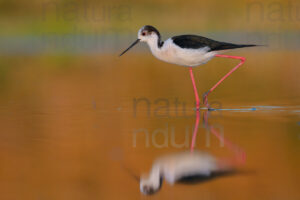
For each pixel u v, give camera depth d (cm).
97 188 611
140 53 2261
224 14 2572
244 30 2450
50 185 622
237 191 596
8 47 2391
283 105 1093
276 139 802
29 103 1159
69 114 1033
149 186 622
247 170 662
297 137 812
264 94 1245
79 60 2036
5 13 2559
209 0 2606
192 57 1095
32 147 782
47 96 1255
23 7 2569
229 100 1174
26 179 641
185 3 2617
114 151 755
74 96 1248
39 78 1588
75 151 759
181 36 1112
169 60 1140
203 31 2448
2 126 922
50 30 2477
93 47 2358
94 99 1204
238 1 2595
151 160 710
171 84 1455
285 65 1809
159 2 2594
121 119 981
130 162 703
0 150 764
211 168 677
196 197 585
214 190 605
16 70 1770
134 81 1515
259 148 753
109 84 1455
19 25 2502
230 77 1580
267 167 670
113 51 2269
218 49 1085
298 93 1255
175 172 662
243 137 820
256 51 2242
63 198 585
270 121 936
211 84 1447
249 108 1073
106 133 865
